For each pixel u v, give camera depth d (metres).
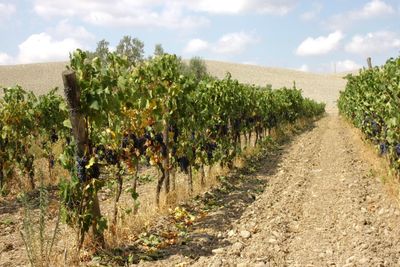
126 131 7.98
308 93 81.50
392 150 10.52
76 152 6.32
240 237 7.33
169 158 9.86
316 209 8.85
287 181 11.93
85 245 6.53
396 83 10.72
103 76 6.56
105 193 11.26
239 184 11.66
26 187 11.77
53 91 13.49
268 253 6.54
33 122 12.27
